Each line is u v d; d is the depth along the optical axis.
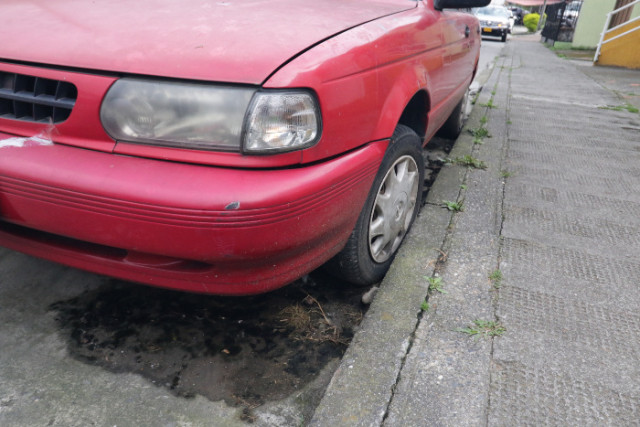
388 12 2.28
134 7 1.95
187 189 1.37
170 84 1.45
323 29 1.76
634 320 1.91
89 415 1.57
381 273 2.29
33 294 2.15
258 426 1.56
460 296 2.00
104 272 1.62
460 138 4.14
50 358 1.80
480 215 2.71
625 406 1.52
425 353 1.70
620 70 10.26
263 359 1.85
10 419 1.54
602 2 15.12
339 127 1.63
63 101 1.54
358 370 1.62
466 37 3.49
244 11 1.89
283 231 1.45
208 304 2.14
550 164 3.72
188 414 1.59
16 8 2.03
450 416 1.46
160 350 1.87
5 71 1.63
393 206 2.24
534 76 8.79
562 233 2.59
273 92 1.42
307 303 2.18
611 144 4.38
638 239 2.57
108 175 1.43
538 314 1.92
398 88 2.05
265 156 1.43
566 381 1.60
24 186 1.50
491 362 1.66
